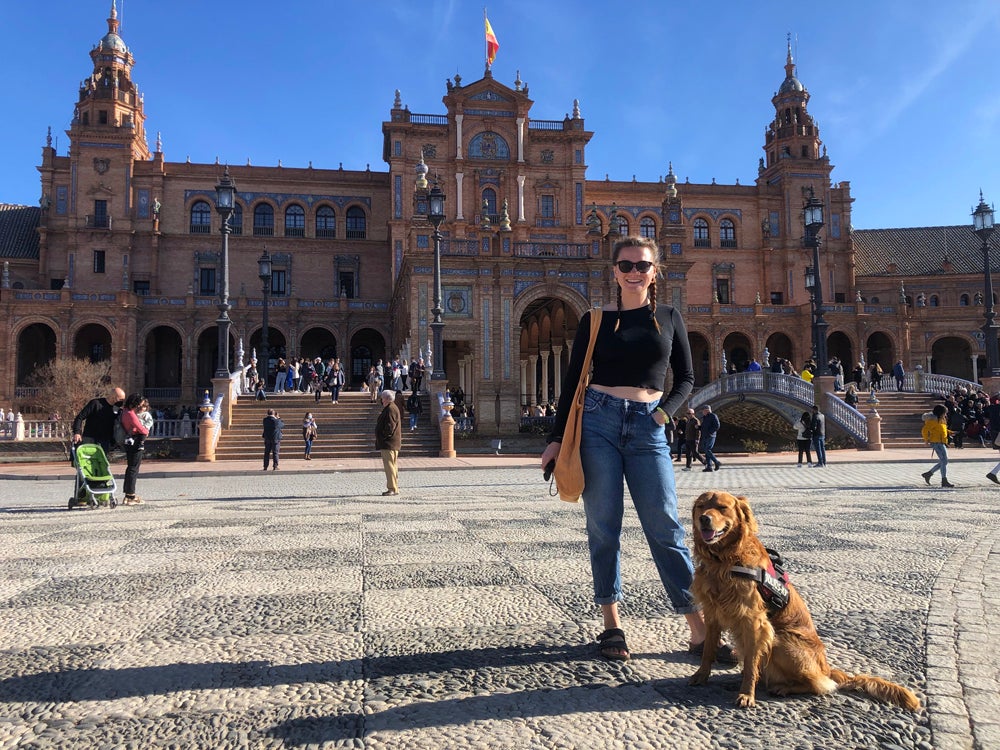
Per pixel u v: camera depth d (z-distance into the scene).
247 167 59.34
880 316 57.16
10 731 2.80
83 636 4.01
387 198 61.47
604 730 2.81
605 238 37.03
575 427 3.78
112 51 58.25
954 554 6.34
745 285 63.69
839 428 29.30
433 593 5.00
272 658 3.64
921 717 2.93
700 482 15.93
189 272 58.03
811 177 64.50
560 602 4.75
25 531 8.10
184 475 19.86
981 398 29.80
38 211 62.25
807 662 3.14
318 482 17.25
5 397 48.81
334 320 56.69
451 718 2.91
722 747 2.67
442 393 28.72
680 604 3.67
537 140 55.41
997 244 66.62
